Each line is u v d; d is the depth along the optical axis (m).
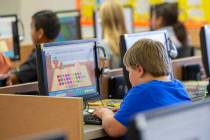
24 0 6.82
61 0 7.31
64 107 2.69
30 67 4.41
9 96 2.88
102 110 2.97
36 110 2.79
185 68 4.45
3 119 2.92
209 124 1.63
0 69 4.04
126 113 2.70
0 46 5.15
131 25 6.59
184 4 7.15
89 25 7.70
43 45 3.10
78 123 2.65
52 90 3.14
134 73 2.80
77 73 3.28
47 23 4.50
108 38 5.06
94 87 3.38
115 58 4.91
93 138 2.78
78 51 3.29
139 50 2.78
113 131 2.74
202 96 3.68
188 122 1.57
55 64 3.16
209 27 4.02
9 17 5.20
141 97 2.67
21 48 5.80
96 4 7.69
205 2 6.98
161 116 1.50
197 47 6.92
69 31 5.80
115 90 3.74
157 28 5.71
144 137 1.44
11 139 2.83
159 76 2.77
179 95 2.76
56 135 1.47
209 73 3.98
